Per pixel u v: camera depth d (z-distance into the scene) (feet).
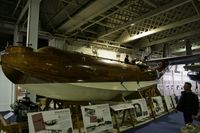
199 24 26.58
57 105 15.21
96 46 32.04
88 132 10.96
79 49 29.91
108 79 15.06
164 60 25.80
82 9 20.01
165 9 19.34
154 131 13.79
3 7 23.70
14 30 23.80
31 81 12.03
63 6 21.43
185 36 29.07
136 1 20.58
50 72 11.68
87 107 11.57
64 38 28.07
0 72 19.76
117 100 17.13
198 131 10.14
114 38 33.50
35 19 15.70
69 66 12.53
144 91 20.95
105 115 12.34
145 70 20.74
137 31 30.04
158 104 20.44
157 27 27.58
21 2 21.06
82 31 28.30
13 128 9.75
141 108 16.53
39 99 16.81
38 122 8.99
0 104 19.57
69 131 10.13
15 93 19.15
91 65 14.08
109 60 16.58
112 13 22.34
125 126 14.43
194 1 20.65
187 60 24.47
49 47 12.52
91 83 13.73
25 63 10.87
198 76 37.42
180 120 17.89
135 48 37.40
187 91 14.12
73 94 13.47
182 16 24.31
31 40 15.26
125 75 16.96
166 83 40.06
